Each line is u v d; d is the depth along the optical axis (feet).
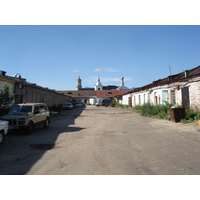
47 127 38.58
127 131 33.63
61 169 14.97
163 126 39.14
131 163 16.26
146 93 89.40
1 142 24.35
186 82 53.11
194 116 43.04
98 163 16.31
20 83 64.75
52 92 118.62
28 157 18.42
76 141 25.53
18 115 31.37
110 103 165.27
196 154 18.93
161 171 14.39
